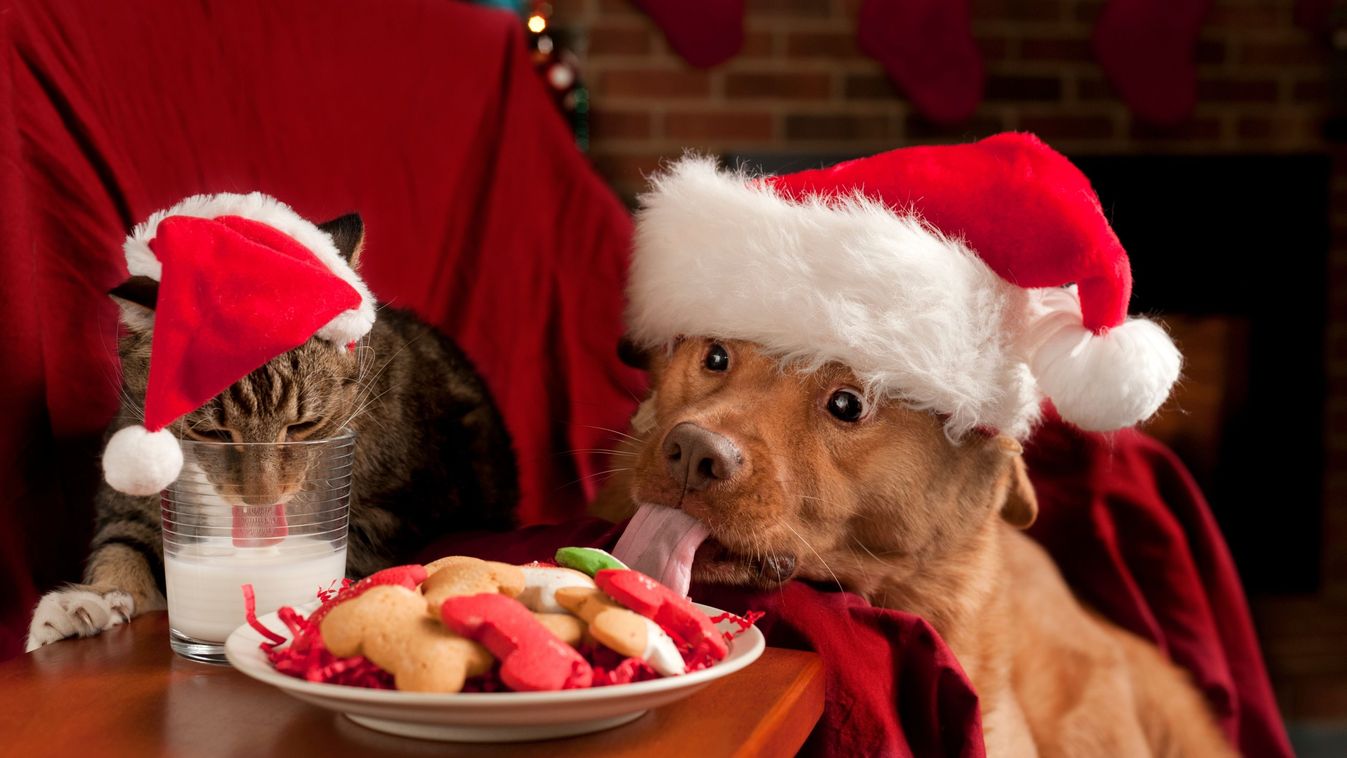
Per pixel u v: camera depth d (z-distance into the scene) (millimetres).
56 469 1016
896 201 999
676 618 806
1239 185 2340
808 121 2342
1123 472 1304
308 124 1162
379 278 1204
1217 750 1234
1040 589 1242
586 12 2287
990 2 2352
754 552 962
